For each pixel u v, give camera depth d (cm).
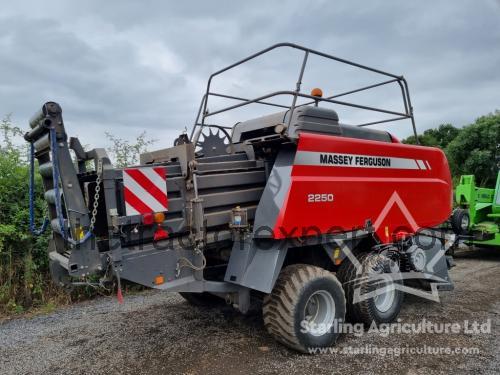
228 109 460
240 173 396
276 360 363
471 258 856
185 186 356
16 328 468
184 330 442
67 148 311
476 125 1830
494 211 866
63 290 575
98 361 369
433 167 541
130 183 318
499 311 494
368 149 439
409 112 519
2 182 576
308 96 402
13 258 576
